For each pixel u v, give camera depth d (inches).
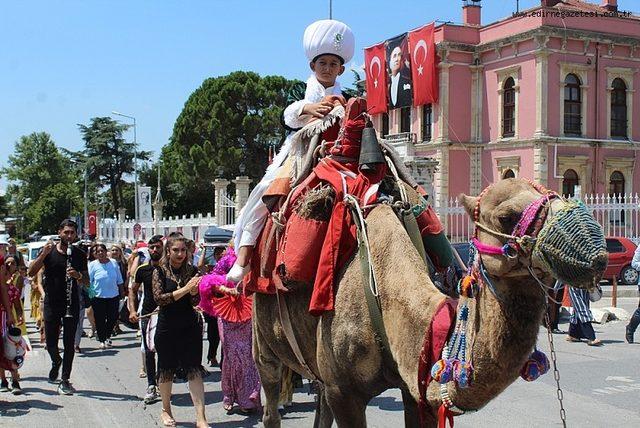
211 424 311.3
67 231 379.9
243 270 195.3
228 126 2166.6
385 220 153.0
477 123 1614.2
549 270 111.8
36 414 327.9
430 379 132.7
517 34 1502.2
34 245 1237.1
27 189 4047.7
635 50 1563.7
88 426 307.4
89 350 522.0
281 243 172.4
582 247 107.6
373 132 165.9
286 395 331.0
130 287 368.8
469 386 122.9
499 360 119.3
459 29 1606.8
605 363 430.9
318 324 161.2
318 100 198.1
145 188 1508.4
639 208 1120.8
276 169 194.9
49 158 4111.7
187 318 299.7
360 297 149.9
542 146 1461.6
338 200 160.6
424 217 164.2
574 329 507.5
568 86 1515.7
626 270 976.3
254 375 327.3
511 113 1550.2
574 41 1503.4
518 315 117.7
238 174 2167.8
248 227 193.8
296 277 162.1
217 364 459.2
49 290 379.9
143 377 416.2
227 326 328.8
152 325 346.6
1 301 355.9
